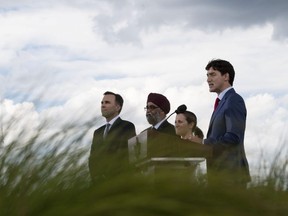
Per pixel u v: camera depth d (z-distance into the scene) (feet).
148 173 7.91
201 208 7.50
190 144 11.76
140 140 11.78
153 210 7.18
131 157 8.74
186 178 8.02
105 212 7.12
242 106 17.54
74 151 8.18
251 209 8.05
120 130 9.08
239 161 10.43
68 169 7.96
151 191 7.47
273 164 10.39
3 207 7.47
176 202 7.24
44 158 8.03
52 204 7.38
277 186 9.75
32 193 7.55
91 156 8.20
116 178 7.63
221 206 7.67
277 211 8.54
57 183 7.71
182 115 17.26
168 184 7.58
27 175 7.82
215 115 17.74
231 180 8.83
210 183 8.09
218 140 16.43
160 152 9.69
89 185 7.71
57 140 8.25
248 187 9.00
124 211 7.13
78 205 7.23
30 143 8.14
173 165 9.53
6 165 7.97
